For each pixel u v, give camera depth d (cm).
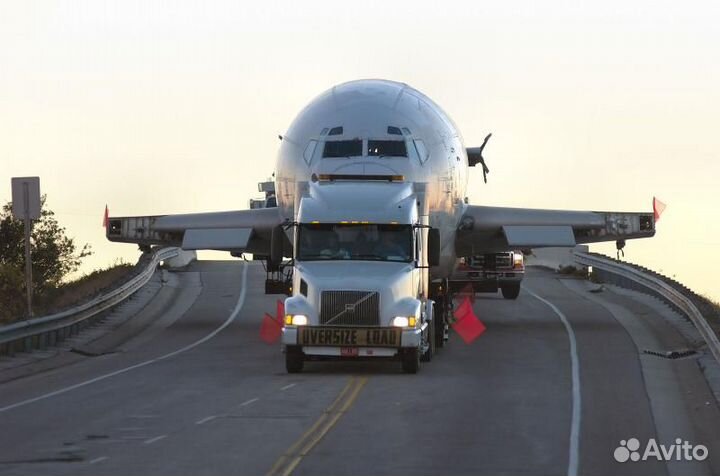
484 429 5056
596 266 14175
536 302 11850
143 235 10069
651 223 9781
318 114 8475
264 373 7125
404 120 8344
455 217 8844
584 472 4228
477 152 10162
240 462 4306
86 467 4209
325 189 7644
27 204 8594
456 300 11344
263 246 9931
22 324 7981
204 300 12231
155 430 5006
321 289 6969
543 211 9650
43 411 5634
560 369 7188
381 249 7294
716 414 5597
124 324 10344
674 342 8644
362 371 7206
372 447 4616
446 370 7188
